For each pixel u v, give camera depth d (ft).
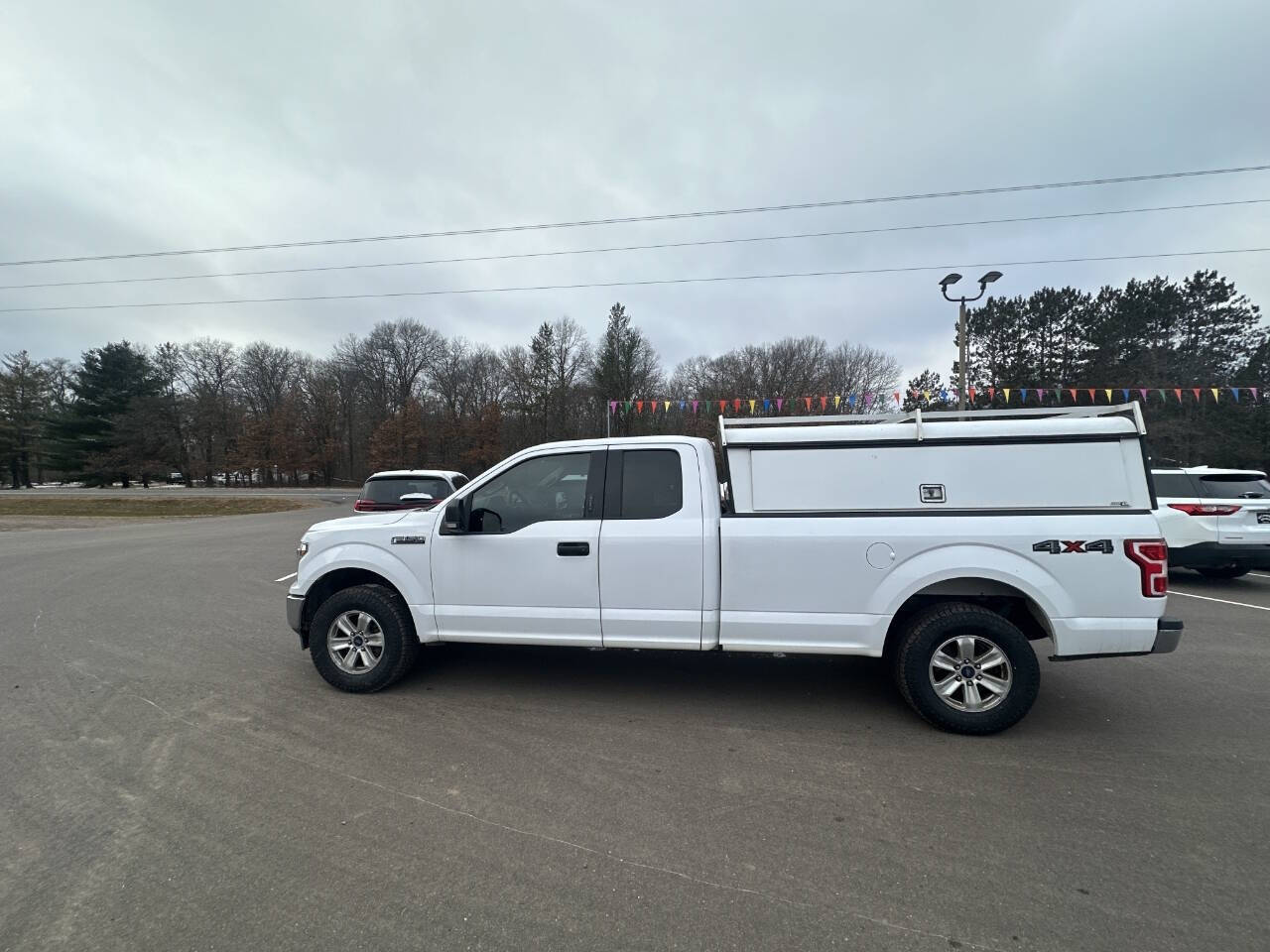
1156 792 10.09
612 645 13.48
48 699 14.17
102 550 42.86
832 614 12.58
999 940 6.84
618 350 153.07
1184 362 106.01
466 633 14.17
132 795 9.94
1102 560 11.77
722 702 14.05
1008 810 9.57
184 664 16.80
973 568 12.01
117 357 172.96
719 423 13.93
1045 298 120.06
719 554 12.96
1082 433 12.12
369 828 9.05
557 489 14.12
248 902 7.44
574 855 8.43
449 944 6.78
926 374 158.81
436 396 191.93
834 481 12.76
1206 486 27.40
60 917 7.16
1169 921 7.11
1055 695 14.48
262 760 11.20
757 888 7.75
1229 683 15.30
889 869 8.13
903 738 12.18
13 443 167.43
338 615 14.69
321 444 192.03
